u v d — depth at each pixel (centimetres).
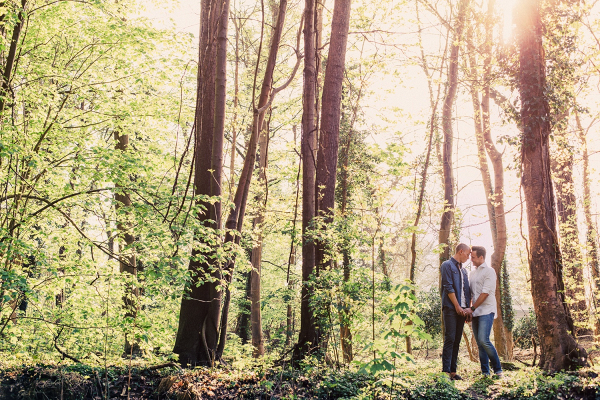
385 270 1067
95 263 848
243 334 2269
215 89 927
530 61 804
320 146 964
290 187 1766
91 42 1009
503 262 1559
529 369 729
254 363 820
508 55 876
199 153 938
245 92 1916
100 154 772
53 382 616
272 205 1474
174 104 1080
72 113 955
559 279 754
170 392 616
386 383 602
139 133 1161
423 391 583
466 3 1307
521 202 809
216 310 865
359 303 762
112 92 990
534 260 767
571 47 925
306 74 962
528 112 800
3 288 662
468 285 711
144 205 769
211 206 902
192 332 849
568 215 1373
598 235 1207
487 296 695
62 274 840
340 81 987
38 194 863
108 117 998
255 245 1370
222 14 934
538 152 791
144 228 740
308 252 868
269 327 2228
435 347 1741
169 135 1181
